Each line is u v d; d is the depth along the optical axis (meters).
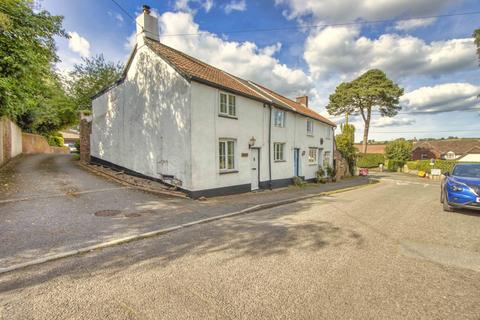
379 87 39.06
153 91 11.65
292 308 2.93
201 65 13.70
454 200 7.97
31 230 5.44
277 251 4.72
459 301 3.12
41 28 10.55
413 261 4.32
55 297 3.09
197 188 10.16
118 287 3.35
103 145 15.52
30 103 11.63
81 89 22.97
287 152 16.69
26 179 10.83
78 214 6.79
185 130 10.15
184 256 4.43
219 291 3.28
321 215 7.92
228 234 5.77
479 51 17.39
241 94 12.22
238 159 12.34
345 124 30.80
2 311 2.79
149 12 12.52
